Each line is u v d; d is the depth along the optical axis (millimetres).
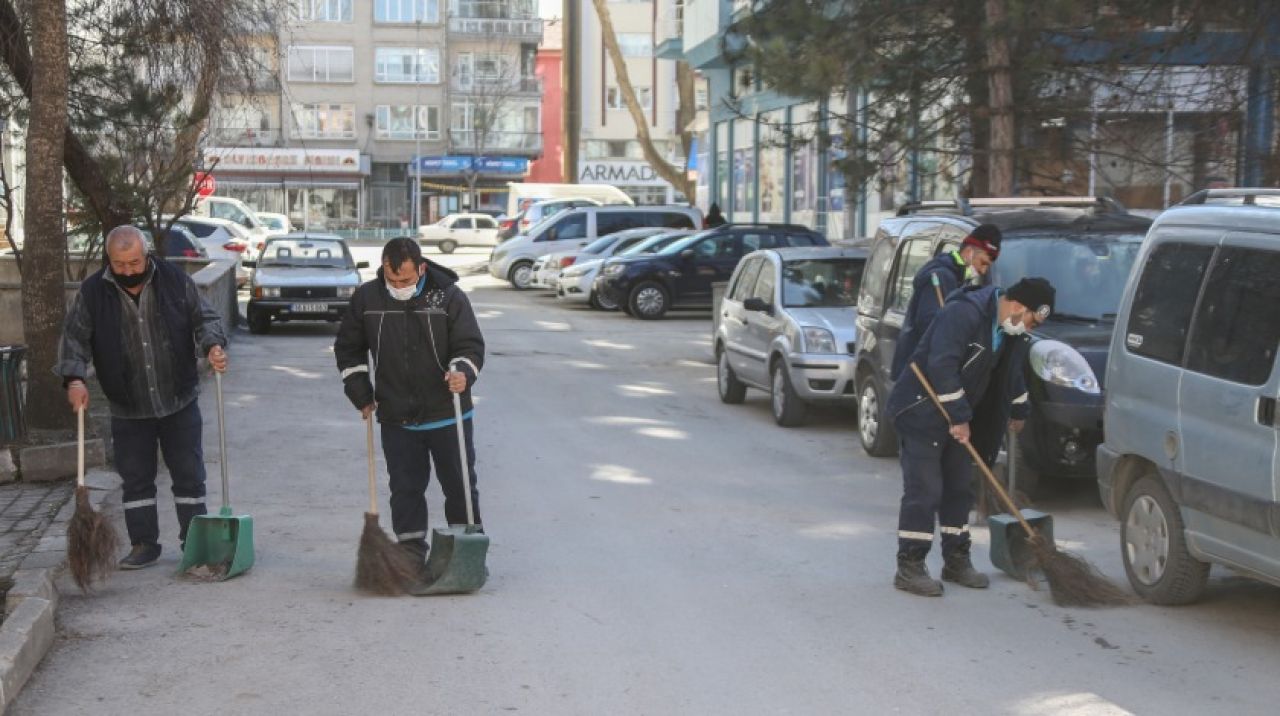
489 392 15164
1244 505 5824
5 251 21875
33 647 5547
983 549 7941
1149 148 17625
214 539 7160
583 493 9547
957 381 6621
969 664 5684
